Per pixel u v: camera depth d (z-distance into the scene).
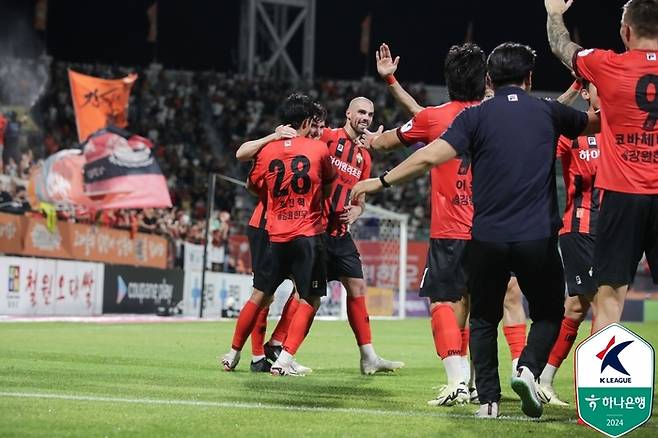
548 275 6.13
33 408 6.32
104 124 27.34
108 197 24.31
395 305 32.22
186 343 14.13
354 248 10.28
